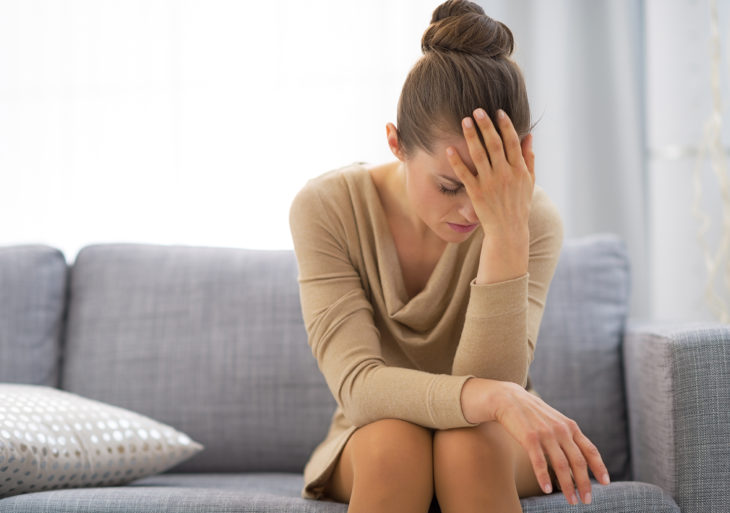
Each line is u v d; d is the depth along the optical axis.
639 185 2.43
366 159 2.55
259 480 1.65
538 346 1.78
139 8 2.66
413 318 1.38
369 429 1.18
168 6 2.65
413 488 1.12
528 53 2.48
